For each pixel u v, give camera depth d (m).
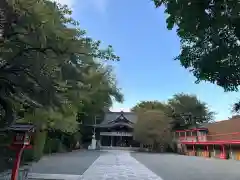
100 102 37.53
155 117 48.88
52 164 19.48
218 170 18.52
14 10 6.55
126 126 66.88
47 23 6.96
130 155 36.78
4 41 6.73
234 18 4.10
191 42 4.99
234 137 36.44
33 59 7.14
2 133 9.30
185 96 58.34
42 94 8.34
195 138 45.34
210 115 58.31
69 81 8.92
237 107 5.48
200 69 4.72
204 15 4.22
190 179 13.77
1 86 7.86
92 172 15.42
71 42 7.63
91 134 61.94
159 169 18.39
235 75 4.40
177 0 4.40
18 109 10.66
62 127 16.98
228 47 4.31
